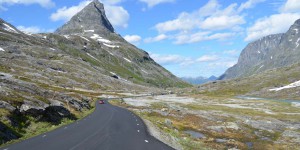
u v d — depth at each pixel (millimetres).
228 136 59656
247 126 72000
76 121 49219
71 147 26281
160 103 126438
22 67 192000
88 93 167250
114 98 158875
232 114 94188
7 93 41156
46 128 38719
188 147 33656
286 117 92000
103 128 40719
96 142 29406
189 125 68500
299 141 57688
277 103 150875
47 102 46281
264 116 93000
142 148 27859
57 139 30375
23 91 50938
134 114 67562
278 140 58656
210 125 70938
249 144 54375
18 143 27984
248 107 128000
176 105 125000
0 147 25906
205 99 180875
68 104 63031
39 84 107000
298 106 135000
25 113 38469
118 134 35625
